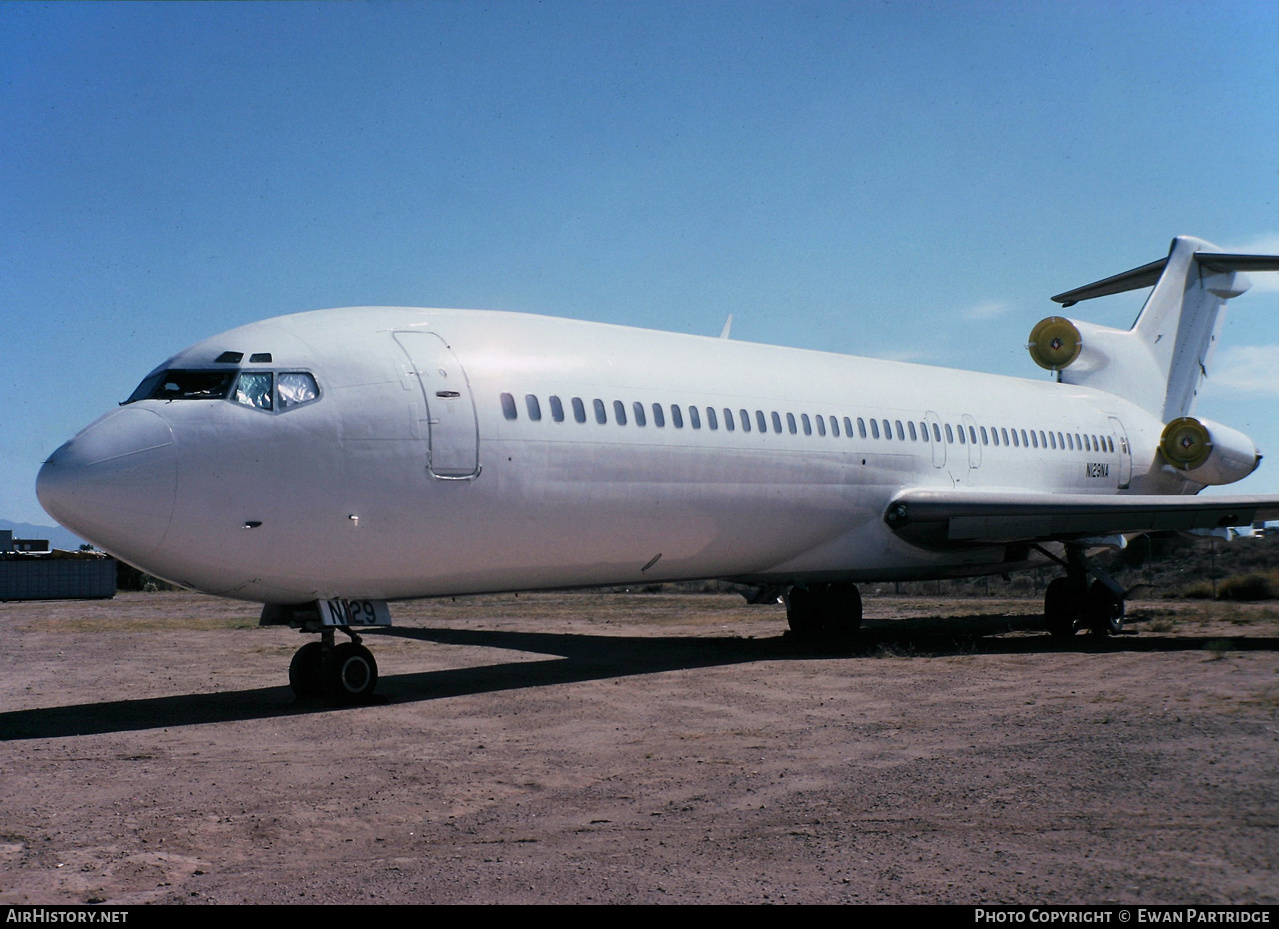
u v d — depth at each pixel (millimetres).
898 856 5484
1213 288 26344
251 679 13930
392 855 5848
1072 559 19438
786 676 13125
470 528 12000
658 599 35031
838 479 16328
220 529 10531
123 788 7578
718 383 15008
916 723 9453
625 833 6156
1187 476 24984
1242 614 22750
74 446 10188
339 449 11094
